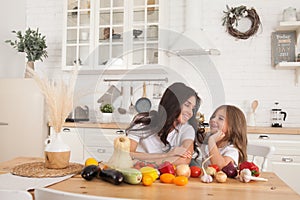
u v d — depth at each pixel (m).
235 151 1.47
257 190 1.16
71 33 3.77
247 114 3.62
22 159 1.86
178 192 1.11
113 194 1.08
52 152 1.46
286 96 3.58
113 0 3.65
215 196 1.07
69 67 3.74
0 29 3.79
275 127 3.32
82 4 3.75
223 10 3.74
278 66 3.42
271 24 3.63
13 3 4.02
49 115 1.50
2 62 3.83
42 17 4.20
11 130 3.45
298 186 2.95
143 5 3.55
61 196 0.90
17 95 3.45
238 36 3.64
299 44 3.55
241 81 3.66
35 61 4.09
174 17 3.84
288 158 2.98
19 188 1.17
